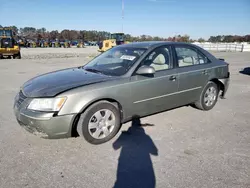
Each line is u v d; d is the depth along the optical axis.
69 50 38.31
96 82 3.42
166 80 4.10
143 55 3.96
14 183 2.52
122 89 3.56
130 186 2.50
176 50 4.47
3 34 20.81
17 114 3.29
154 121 4.38
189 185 2.52
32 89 3.37
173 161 2.99
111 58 4.36
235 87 7.80
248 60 19.28
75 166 2.87
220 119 4.54
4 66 13.25
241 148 3.34
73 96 3.15
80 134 3.34
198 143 3.50
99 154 3.16
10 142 3.44
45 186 2.48
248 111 5.07
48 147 3.32
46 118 3.03
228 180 2.60
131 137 3.69
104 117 3.47
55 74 4.05
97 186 2.50
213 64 5.04
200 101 4.89
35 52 31.19
